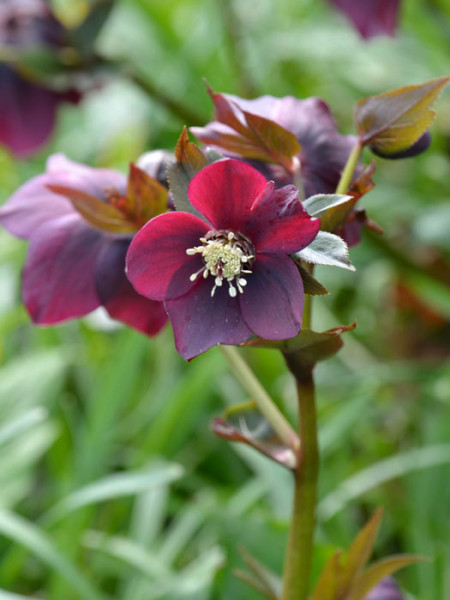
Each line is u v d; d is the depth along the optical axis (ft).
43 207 1.78
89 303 1.77
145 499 2.47
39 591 2.57
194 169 1.45
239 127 1.58
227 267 1.39
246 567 2.16
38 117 2.98
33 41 2.85
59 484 2.64
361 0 2.76
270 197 1.38
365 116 1.59
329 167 1.67
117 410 2.59
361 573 1.75
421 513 2.50
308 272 1.49
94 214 1.65
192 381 2.61
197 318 1.43
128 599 2.32
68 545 2.34
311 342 1.48
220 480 2.83
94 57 2.89
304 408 1.59
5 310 3.13
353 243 1.69
